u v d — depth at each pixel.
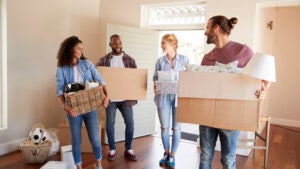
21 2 3.17
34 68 3.42
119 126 3.80
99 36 4.46
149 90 4.07
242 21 3.33
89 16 4.24
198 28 3.74
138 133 4.00
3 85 3.12
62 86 2.27
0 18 3.04
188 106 1.66
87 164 2.89
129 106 3.04
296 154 3.50
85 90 2.22
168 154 2.97
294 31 5.02
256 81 1.53
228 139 1.68
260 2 3.21
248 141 3.14
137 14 4.09
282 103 5.23
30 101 3.41
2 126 3.18
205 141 1.80
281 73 5.19
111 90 2.82
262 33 3.93
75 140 2.34
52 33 3.62
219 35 1.72
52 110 3.75
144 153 3.33
